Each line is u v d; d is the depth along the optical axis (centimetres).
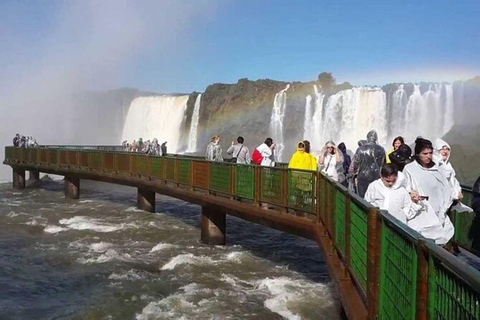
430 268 272
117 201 2272
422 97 3591
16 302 916
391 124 3688
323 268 1126
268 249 1326
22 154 2759
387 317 387
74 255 1258
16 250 1318
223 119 5112
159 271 1112
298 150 1034
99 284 1019
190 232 1545
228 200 1223
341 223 649
